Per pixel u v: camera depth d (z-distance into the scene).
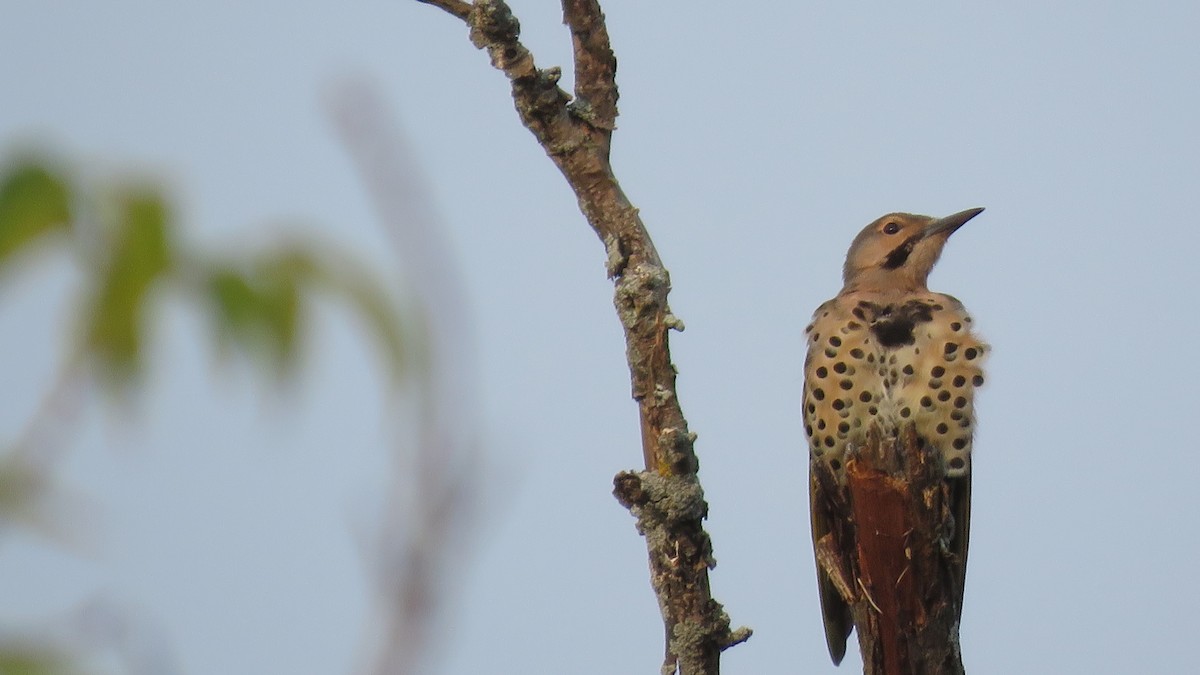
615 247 9.90
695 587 9.45
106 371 4.40
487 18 9.81
